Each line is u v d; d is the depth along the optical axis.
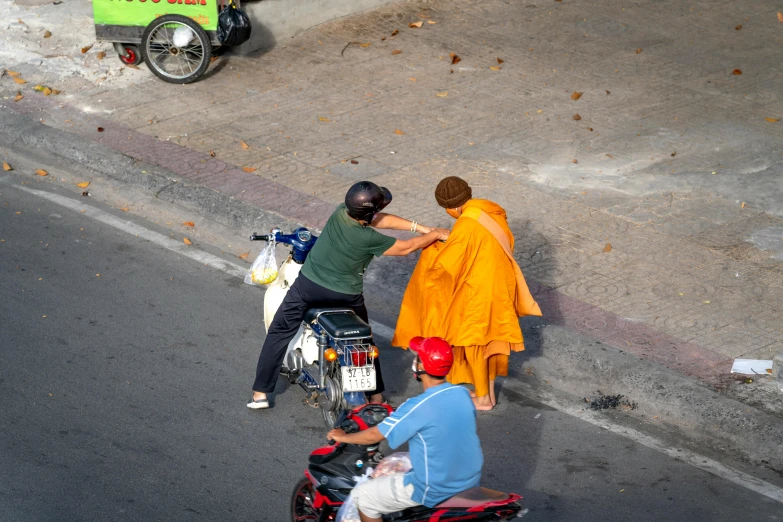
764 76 26.11
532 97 24.69
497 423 13.54
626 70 26.36
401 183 20.28
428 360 9.27
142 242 18.66
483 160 21.38
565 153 21.77
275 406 13.84
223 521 11.35
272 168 20.91
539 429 13.40
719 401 13.38
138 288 16.94
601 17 30.09
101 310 16.12
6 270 17.23
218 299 16.75
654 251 17.77
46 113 23.39
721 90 25.22
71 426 13.05
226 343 15.37
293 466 12.49
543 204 19.48
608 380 14.25
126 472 12.19
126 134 22.39
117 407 13.54
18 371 14.25
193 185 20.09
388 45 27.84
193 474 12.23
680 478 12.37
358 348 12.27
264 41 27.42
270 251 13.89
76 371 14.34
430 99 24.50
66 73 25.56
